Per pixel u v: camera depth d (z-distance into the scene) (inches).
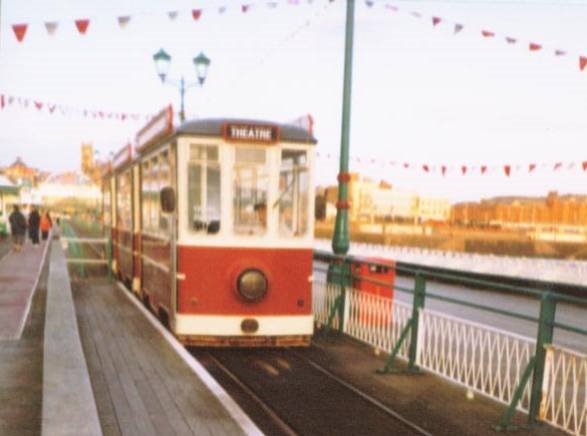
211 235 321.1
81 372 223.8
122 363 254.1
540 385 221.9
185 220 319.9
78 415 177.3
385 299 328.2
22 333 313.1
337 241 417.4
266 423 222.2
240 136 322.0
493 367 299.9
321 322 411.5
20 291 455.8
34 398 207.6
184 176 319.0
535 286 624.7
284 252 328.5
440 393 263.3
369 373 292.7
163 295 358.6
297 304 330.6
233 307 322.0
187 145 318.7
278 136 327.6
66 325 313.0
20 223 898.1
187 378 231.9
